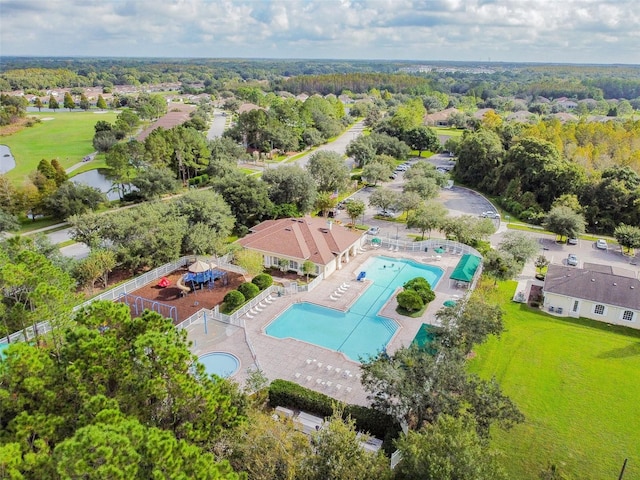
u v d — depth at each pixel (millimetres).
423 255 55781
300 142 123500
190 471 14336
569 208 66625
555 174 78188
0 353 25047
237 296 41250
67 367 17469
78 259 50531
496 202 85562
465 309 31734
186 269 50156
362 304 43625
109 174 90688
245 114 115688
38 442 14797
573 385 32562
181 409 18172
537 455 25797
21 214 67812
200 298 43594
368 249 57625
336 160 82188
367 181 91250
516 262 49094
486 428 22234
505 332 39500
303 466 18078
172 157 87188
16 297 24953
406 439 20156
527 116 165000
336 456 18172
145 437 14250
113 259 44781
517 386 32188
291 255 48750
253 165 105312
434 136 123125
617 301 41688
